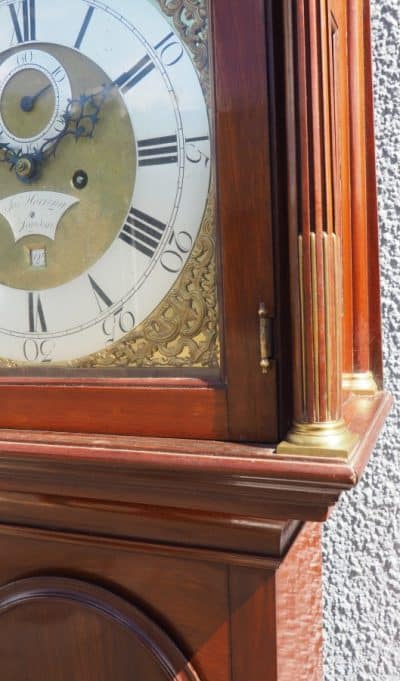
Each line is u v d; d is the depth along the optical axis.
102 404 0.57
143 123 0.56
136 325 0.57
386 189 0.80
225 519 0.55
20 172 0.59
